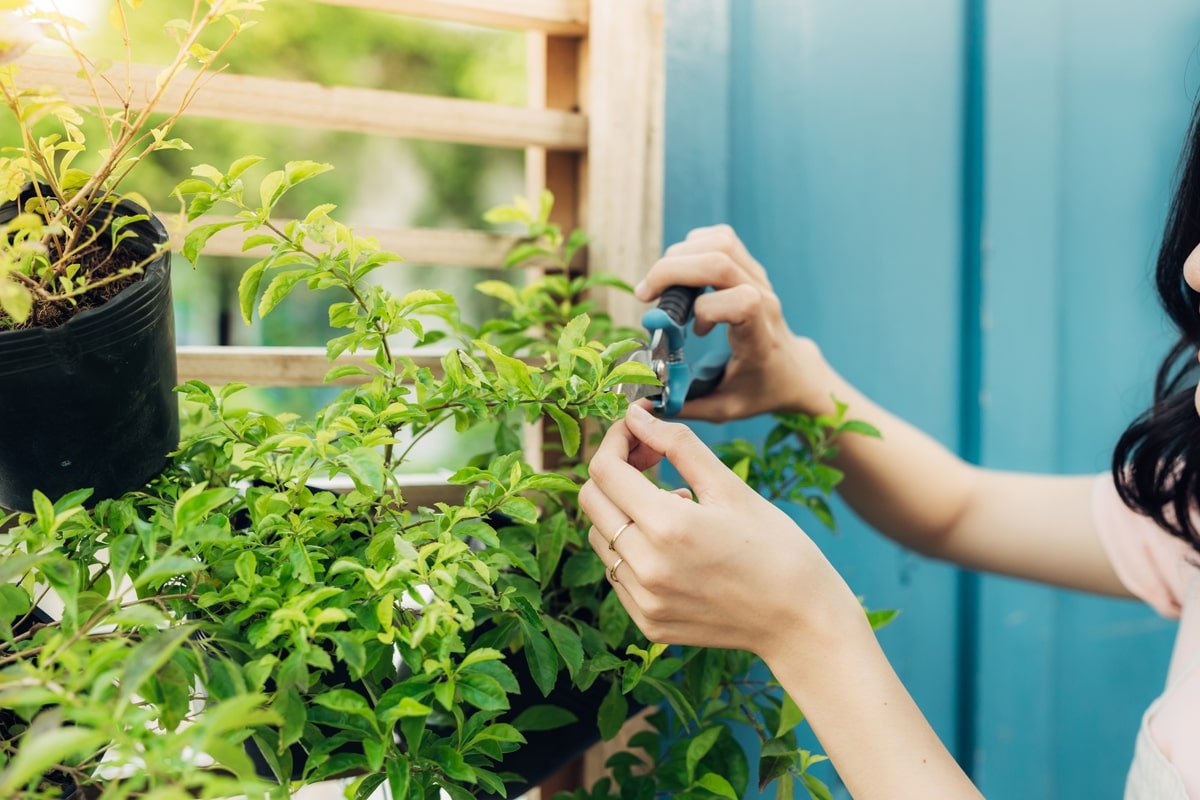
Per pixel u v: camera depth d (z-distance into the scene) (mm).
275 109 758
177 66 534
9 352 462
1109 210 1207
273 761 482
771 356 842
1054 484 1064
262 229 786
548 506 763
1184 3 1207
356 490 532
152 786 366
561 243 927
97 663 374
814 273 1062
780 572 562
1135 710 1317
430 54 4789
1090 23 1163
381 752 448
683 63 960
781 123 1023
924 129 1106
